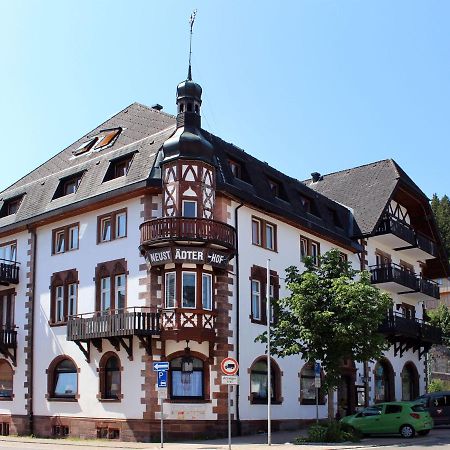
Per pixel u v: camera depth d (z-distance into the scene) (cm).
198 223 2691
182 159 2789
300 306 2552
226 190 2928
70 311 3141
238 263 2991
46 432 3084
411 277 4325
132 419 2728
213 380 2769
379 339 2614
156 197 2888
